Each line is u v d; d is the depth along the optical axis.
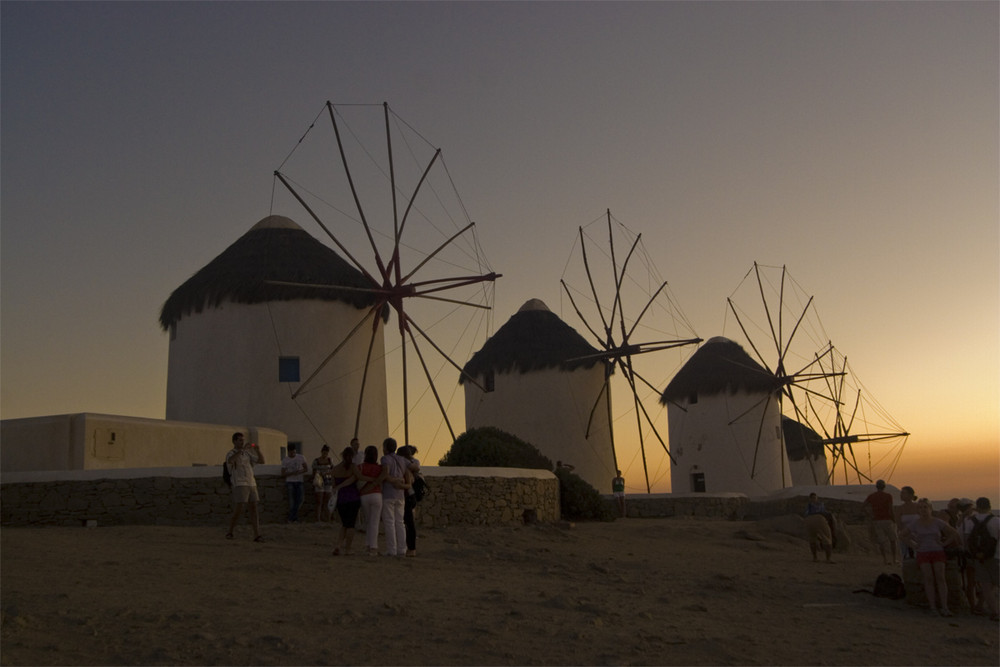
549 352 39.78
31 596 8.20
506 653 7.26
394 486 12.79
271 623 7.73
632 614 9.12
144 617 7.66
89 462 18.66
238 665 6.56
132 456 19.78
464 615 8.52
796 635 8.77
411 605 8.86
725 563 15.26
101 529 14.79
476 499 18.80
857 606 10.91
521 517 19.69
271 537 14.37
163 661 6.55
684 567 13.98
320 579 10.26
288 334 26.61
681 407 43.38
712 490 44.44
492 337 41.91
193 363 26.94
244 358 26.38
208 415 26.34
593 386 40.28
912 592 11.14
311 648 7.07
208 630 7.39
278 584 9.75
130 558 11.09
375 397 28.55
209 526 16.25
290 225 28.80
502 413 39.94
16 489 16.56
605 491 39.50
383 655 7.02
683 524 22.52
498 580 11.10
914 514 13.16
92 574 9.61
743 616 9.62
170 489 16.75
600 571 12.51
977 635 9.52
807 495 26.55
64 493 16.62
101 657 6.59
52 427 18.80
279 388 26.41
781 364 44.16
